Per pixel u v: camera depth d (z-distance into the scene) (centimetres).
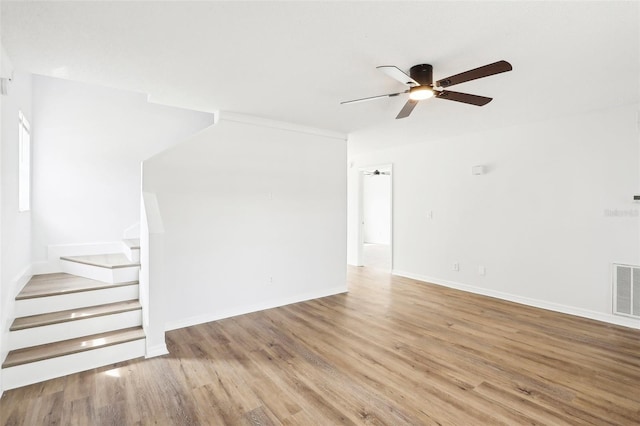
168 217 335
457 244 494
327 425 192
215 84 286
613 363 263
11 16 180
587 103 333
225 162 372
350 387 231
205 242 359
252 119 390
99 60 238
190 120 468
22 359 232
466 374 247
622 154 343
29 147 340
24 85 316
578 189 373
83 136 392
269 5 172
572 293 380
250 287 392
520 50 220
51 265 369
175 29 196
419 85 234
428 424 192
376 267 665
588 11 176
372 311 395
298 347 295
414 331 331
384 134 483
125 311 293
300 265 436
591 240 365
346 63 243
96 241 399
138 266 328
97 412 204
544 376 244
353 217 689
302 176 437
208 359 273
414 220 557
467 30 196
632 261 338
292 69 255
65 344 258
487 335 320
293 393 224
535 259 409
